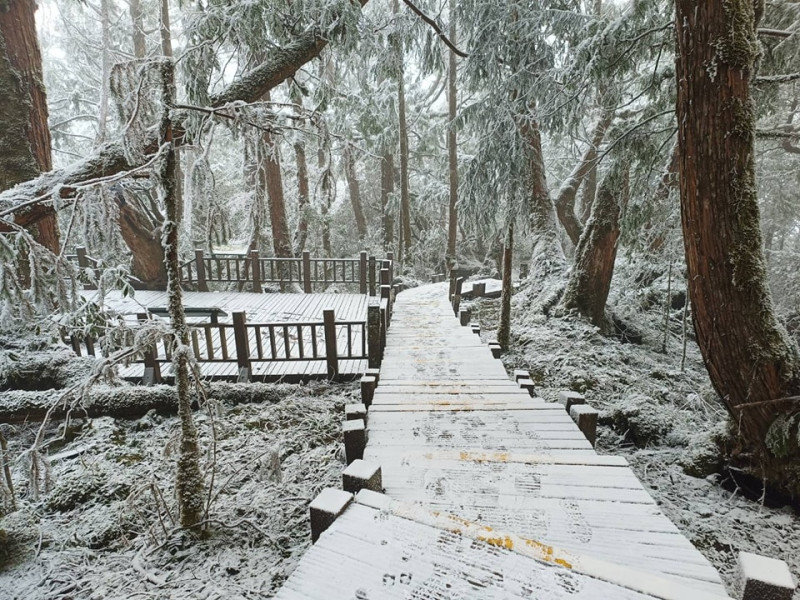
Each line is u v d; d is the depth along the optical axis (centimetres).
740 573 168
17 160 612
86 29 1608
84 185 271
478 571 177
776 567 165
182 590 260
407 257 1714
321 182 505
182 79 507
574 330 873
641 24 593
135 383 603
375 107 1323
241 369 633
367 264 1407
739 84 330
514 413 432
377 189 2184
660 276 1036
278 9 580
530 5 732
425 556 186
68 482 387
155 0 1495
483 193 803
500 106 748
